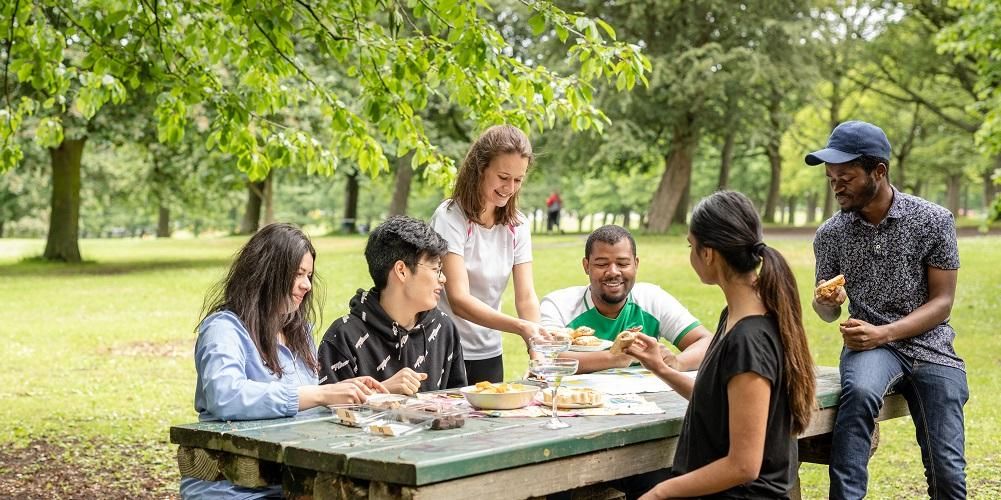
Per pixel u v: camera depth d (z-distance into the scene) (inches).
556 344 121.4
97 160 1026.1
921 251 155.5
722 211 116.2
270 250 134.6
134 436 273.7
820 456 165.8
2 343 443.5
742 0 979.9
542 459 109.4
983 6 499.8
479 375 177.5
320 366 147.6
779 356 112.9
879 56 1186.6
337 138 252.4
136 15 228.7
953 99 1252.5
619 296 171.8
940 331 157.2
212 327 130.2
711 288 549.6
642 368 176.2
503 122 230.7
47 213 1315.2
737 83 965.8
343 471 103.2
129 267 840.3
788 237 906.7
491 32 210.1
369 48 228.5
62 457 249.1
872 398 147.6
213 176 927.0
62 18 287.7
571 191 2322.8
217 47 242.5
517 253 175.9
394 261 148.7
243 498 118.7
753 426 110.3
